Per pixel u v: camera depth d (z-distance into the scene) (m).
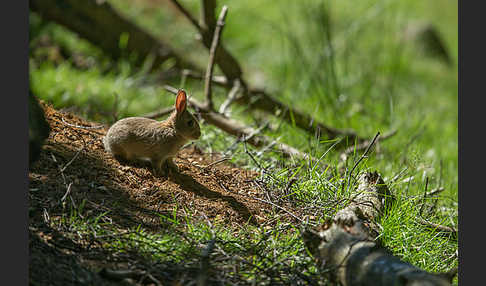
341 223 6.77
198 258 6.81
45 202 7.39
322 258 6.57
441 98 25.59
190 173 9.41
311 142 12.29
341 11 28.56
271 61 25.41
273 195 8.99
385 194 8.79
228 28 27.58
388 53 26.33
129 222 7.50
